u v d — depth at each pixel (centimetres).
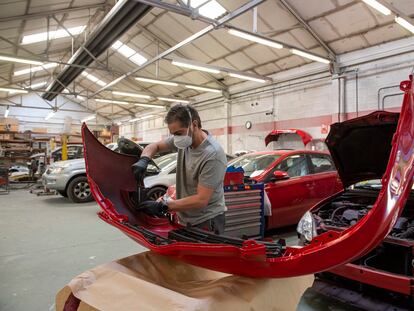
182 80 1406
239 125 1328
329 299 263
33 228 514
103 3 1001
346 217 281
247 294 128
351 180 312
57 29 1091
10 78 1620
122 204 205
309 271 129
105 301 121
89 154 197
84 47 957
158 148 204
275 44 795
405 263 229
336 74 928
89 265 355
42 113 2248
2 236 468
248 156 541
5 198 842
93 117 2258
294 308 143
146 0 606
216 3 857
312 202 480
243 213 385
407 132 159
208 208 191
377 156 273
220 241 159
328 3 739
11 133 1426
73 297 134
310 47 912
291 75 1086
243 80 1273
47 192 900
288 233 488
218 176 174
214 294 123
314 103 1021
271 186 438
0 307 260
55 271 337
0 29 913
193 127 175
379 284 218
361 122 249
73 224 542
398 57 809
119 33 840
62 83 1415
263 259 127
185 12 652
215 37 1016
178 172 197
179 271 153
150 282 137
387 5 607
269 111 1183
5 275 326
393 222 135
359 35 822
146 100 1873
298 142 1078
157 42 1171
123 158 214
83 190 760
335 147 283
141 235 162
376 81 852
